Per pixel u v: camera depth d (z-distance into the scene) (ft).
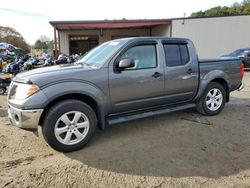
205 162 10.71
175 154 11.49
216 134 13.93
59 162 10.76
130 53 13.26
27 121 10.80
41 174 9.77
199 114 17.69
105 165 10.52
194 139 13.24
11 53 86.99
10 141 12.90
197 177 9.57
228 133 14.08
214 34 66.49
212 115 17.34
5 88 27.32
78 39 75.92
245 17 64.18
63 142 11.47
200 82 16.26
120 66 12.30
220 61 17.34
